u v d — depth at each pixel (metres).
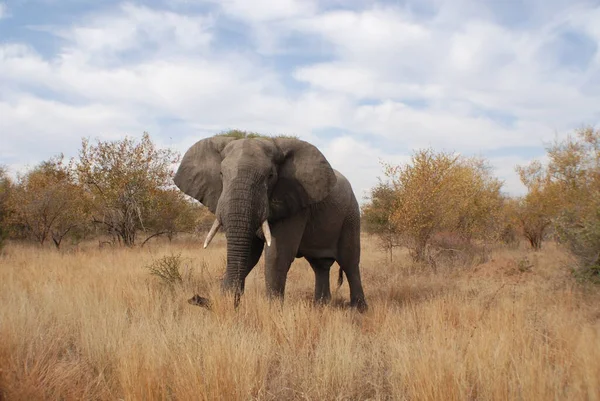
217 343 4.64
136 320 6.18
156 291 7.63
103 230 25.84
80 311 6.36
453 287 9.75
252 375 4.37
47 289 7.67
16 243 21.97
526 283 9.87
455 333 5.46
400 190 15.56
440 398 3.88
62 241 23.97
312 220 8.14
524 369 4.12
